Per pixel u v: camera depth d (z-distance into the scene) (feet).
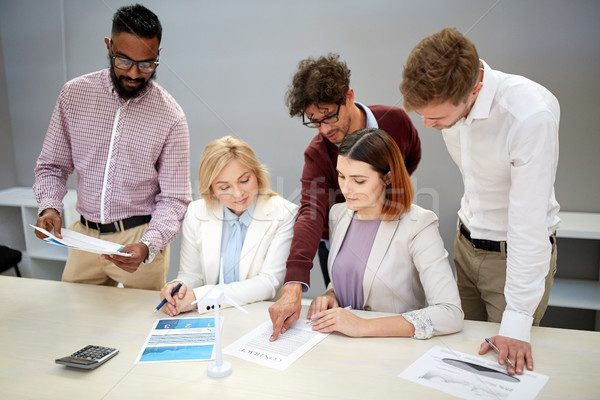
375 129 3.38
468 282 4.18
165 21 3.86
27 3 4.25
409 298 3.76
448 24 3.62
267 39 3.69
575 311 5.01
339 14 3.59
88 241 3.79
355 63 3.69
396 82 3.69
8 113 4.74
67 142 4.48
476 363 2.86
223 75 3.85
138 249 3.96
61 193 4.48
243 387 2.64
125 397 2.56
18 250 5.95
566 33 3.66
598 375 2.70
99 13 4.09
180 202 4.50
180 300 3.74
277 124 3.73
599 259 4.63
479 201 3.54
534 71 3.80
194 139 4.17
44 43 4.34
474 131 3.13
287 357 2.97
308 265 3.67
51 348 3.14
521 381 2.65
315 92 3.18
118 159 4.37
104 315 3.67
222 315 3.67
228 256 4.07
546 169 2.78
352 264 3.78
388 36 3.64
